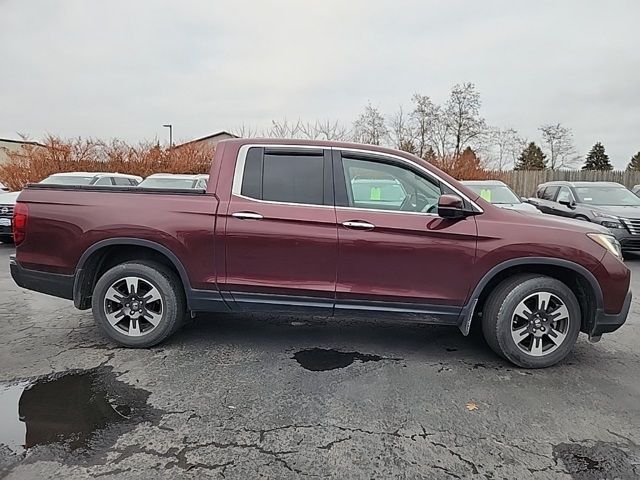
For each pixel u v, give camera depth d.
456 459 2.49
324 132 22.11
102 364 3.67
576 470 2.41
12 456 2.44
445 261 3.71
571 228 3.78
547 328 3.74
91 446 2.54
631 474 2.38
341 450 2.55
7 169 17.20
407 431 2.76
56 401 3.05
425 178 3.84
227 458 2.46
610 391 3.34
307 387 3.32
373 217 3.74
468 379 3.51
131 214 3.87
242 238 3.79
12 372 3.51
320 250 3.76
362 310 3.84
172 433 2.69
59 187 4.04
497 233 3.69
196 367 3.64
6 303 5.43
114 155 18.80
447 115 29.17
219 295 3.89
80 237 3.88
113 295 4.01
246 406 3.03
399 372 3.62
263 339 4.31
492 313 3.76
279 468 2.38
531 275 3.77
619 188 10.87
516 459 2.50
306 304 3.85
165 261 4.07
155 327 3.99
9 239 10.59
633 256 10.14
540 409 3.06
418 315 3.83
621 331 4.71
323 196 3.82
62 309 5.20
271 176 3.87
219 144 4.02
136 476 2.29
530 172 24.23
